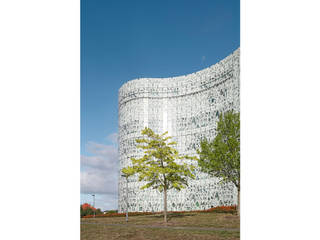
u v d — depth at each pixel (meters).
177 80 79.62
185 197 69.94
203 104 73.12
